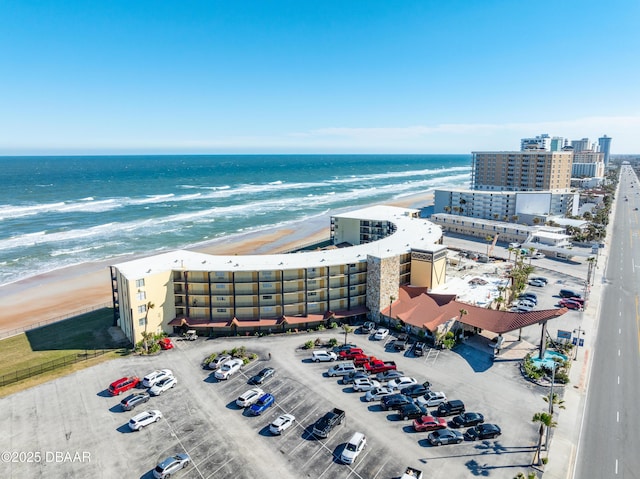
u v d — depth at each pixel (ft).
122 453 150.30
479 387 190.29
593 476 139.54
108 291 338.95
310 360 215.72
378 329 247.91
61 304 313.73
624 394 185.47
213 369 207.21
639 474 140.77
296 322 247.29
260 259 262.88
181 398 183.62
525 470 141.49
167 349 227.81
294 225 588.09
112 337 245.04
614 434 159.84
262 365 211.00
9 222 580.30
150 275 232.94
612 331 247.50
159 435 159.74
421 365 209.87
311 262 256.93
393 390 187.62
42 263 408.05
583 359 214.90
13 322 282.97
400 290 273.95
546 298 301.43
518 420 167.53
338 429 162.91
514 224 503.61
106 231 532.73
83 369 207.92
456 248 440.86
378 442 155.63
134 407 176.04
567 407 175.83
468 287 298.56
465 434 158.61
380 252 273.54
